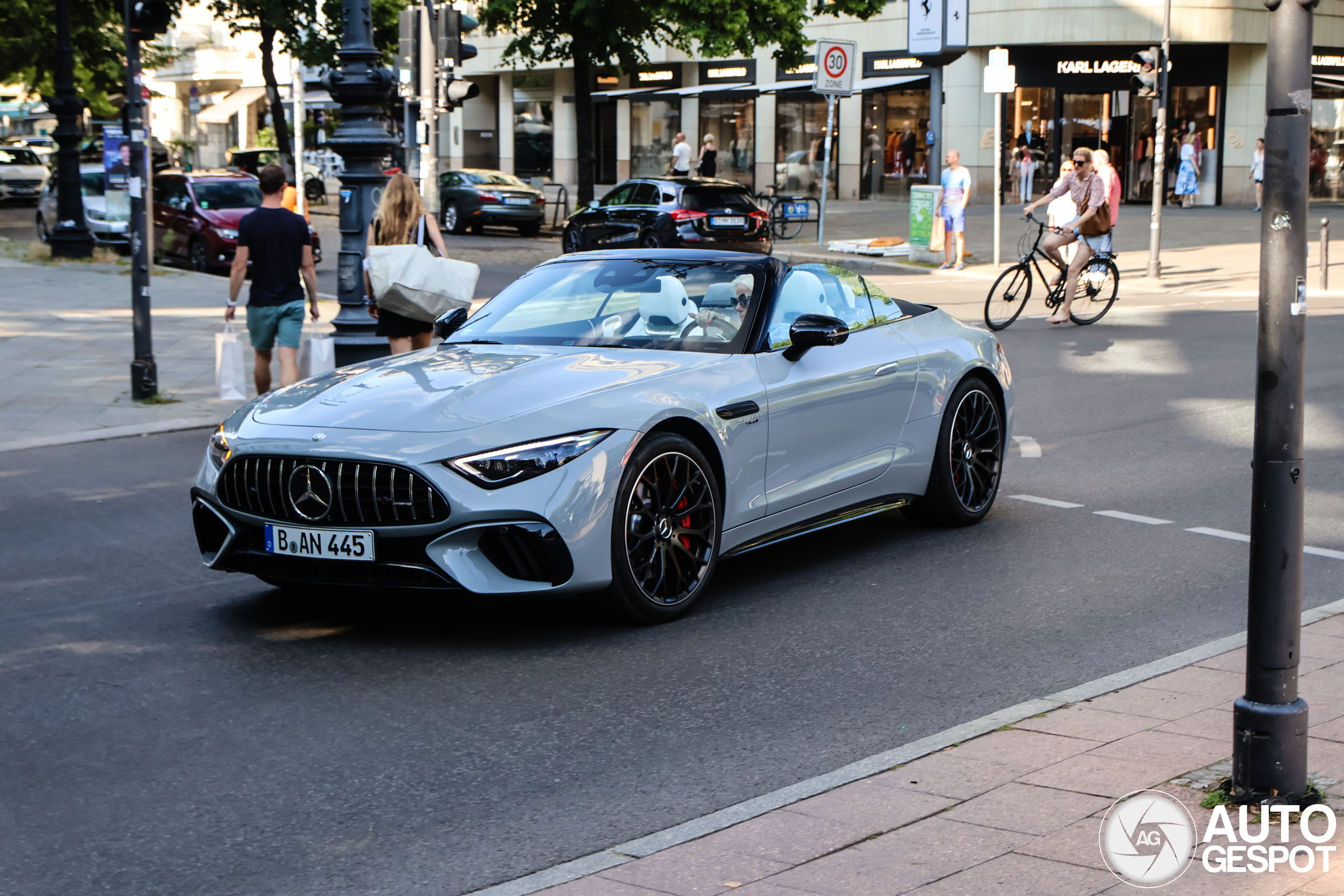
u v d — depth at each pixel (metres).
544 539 5.45
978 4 39.69
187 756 4.54
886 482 7.15
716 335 6.55
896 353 7.20
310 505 5.60
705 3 29.88
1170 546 7.23
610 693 5.11
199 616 6.14
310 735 4.72
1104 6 38.31
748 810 3.96
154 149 40.38
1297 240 3.71
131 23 11.39
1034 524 7.78
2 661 5.54
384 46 40.75
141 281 11.69
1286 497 3.76
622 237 26.59
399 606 6.26
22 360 13.98
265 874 3.70
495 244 30.95
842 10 31.86
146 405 11.63
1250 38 38.50
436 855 3.80
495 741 4.65
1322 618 5.70
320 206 46.09
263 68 40.44
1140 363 13.77
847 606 6.23
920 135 42.00
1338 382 12.36
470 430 5.54
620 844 3.85
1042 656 5.50
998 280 16.42
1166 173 40.03
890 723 4.79
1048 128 40.28
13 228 36.41
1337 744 4.25
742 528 6.29
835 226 34.41
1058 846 3.62
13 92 78.25
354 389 6.07
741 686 5.18
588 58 32.16
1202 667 5.12
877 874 3.51
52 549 7.34
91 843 3.90
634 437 5.71
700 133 47.97
